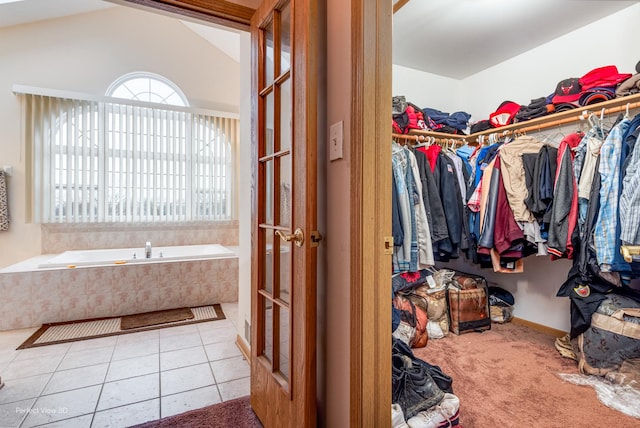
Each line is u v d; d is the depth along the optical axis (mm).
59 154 3562
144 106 3865
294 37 1239
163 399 1745
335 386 1228
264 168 1572
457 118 2871
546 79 2596
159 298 3184
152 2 1521
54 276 2799
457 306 2557
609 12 2195
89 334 2602
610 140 1804
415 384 1446
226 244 4453
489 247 2273
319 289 1327
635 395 1689
